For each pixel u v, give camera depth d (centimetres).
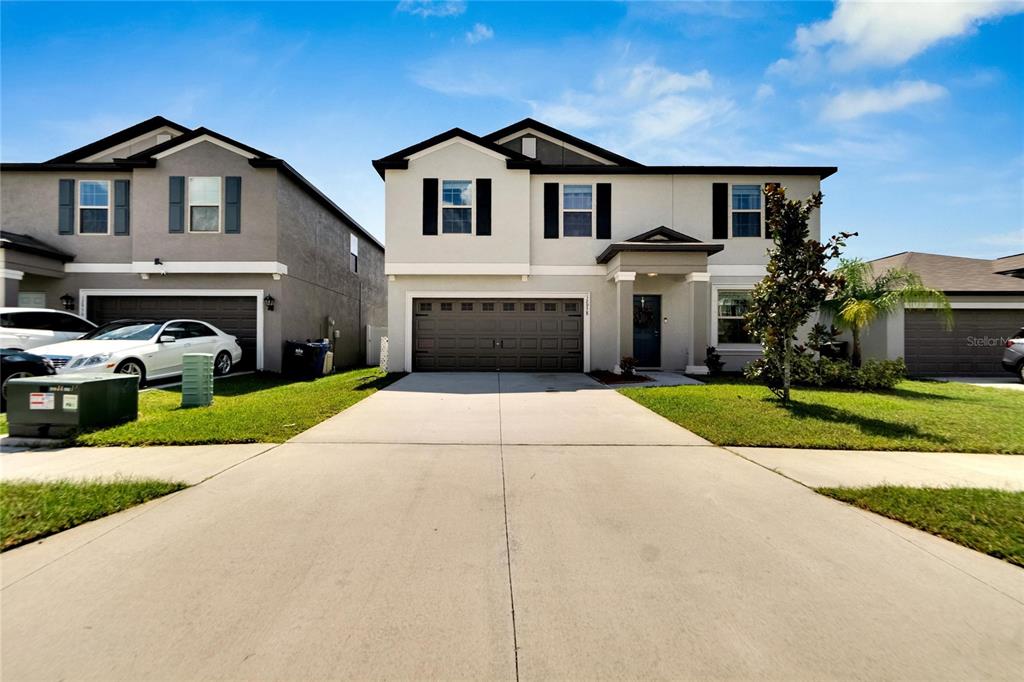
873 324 1388
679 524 354
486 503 391
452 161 1294
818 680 203
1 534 319
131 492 397
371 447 559
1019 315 1357
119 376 649
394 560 299
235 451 539
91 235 1316
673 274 1222
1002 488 425
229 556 301
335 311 1748
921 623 240
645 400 845
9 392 584
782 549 316
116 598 256
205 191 1302
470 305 1316
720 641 227
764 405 796
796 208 796
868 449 561
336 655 216
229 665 209
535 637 229
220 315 1330
